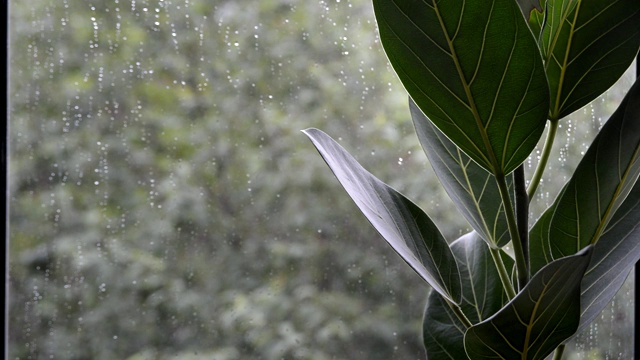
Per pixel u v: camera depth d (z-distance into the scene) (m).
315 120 1.60
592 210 1.29
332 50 1.61
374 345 1.60
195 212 1.58
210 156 1.59
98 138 1.57
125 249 1.57
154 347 1.57
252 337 1.59
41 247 1.56
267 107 1.60
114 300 1.57
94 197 1.57
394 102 1.61
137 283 1.57
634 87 1.27
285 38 1.60
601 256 1.32
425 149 1.37
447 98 1.25
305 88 1.60
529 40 1.21
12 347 1.55
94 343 1.56
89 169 1.57
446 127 1.26
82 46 1.57
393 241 1.24
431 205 1.62
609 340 1.63
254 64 1.60
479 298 1.40
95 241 1.57
